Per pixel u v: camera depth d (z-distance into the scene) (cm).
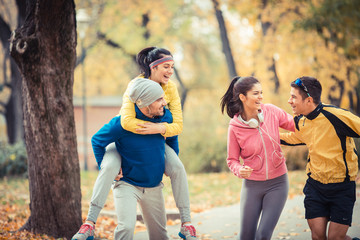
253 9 1814
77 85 2870
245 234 496
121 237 446
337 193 451
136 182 470
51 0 585
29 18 632
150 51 505
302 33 1573
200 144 1972
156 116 476
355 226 676
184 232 480
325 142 451
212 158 1916
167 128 470
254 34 1884
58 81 636
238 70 2230
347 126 440
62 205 649
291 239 647
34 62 620
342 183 449
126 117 457
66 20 614
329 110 451
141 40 2494
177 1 2608
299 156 1639
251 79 488
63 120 645
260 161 483
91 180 1505
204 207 1058
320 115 453
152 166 470
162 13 2558
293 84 465
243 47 2242
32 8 630
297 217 783
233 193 1283
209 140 1988
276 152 484
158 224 501
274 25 1806
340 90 1619
